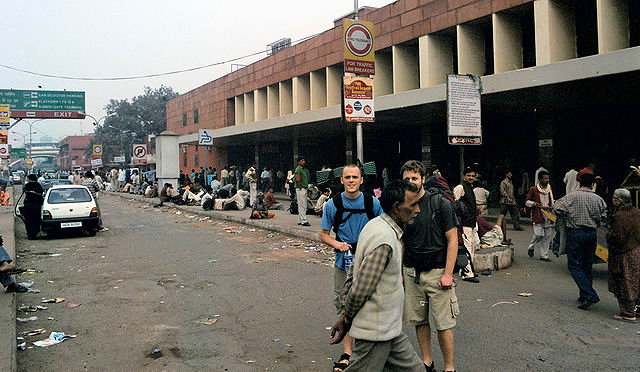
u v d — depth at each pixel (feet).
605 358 14.35
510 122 62.75
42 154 476.54
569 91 44.29
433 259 12.53
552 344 15.52
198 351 15.34
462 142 32.42
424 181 17.11
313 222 45.19
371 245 9.20
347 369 9.66
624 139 49.42
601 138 51.19
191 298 21.85
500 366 13.84
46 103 141.49
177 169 84.53
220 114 122.72
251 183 61.05
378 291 9.33
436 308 12.45
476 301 20.56
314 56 85.61
